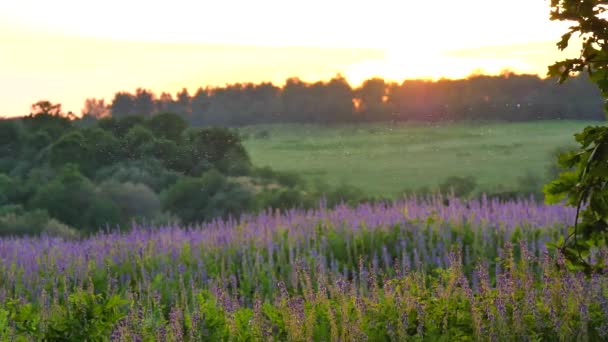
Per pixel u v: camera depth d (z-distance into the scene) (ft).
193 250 44.78
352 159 245.65
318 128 401.29
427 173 179.22
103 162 140.56
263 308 22.66
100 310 20.63
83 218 106.01
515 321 20.21
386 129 345.72
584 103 284.82
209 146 146.10
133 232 48.96
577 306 20.90
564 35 20.08
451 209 47.67
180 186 111.24
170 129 155.22
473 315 20.51
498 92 340.59
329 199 97.55
